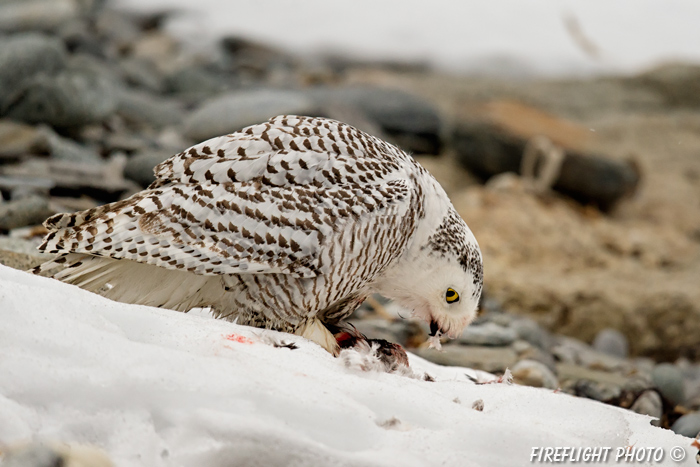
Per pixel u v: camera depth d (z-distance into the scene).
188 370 5.13
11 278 5.75
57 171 13.62
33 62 17.70
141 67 26.75
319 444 4.87
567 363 12.23
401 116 24.38
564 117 30.81
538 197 21.69
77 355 5.10
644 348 16.39
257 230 6.45
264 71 31.80
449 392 6.30
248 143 6.72
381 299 12.73
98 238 6.31
